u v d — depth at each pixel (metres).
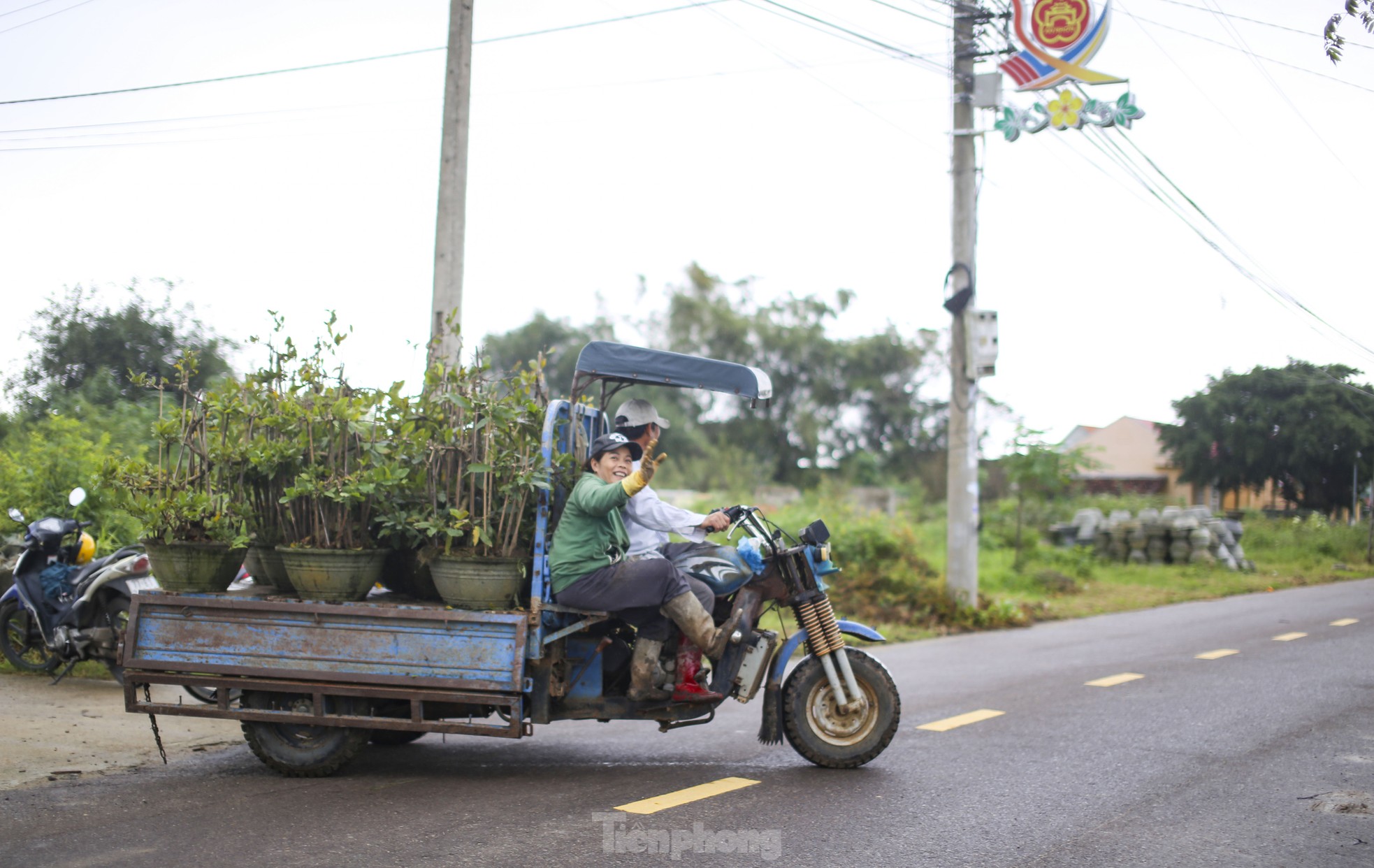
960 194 12.43
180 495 5.41
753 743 6.33
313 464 5.38
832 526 13.91
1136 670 8.85
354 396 5.60
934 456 43.47
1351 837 4.43
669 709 5.51
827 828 4.51
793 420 43.31
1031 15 12.14
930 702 7.46
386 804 4.88
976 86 12.33
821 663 5.59
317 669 5.24
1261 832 4.48
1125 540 20.42
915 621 12.02
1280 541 22.33
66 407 11.40
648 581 5.29
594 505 5.14
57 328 12.05
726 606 5.72
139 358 12.11
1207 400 22.58
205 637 5.36
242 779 5.36
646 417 5.76
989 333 12.33
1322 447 21.30
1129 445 41.47
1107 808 4.83
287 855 4.13
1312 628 11.66
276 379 5.69
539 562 5.25
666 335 44.94
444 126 8.87
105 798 4.95
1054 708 7.20
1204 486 24.38
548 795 5.04
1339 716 6.84
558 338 43.69
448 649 5.16
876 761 5.73
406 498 5.43
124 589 7.26
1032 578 15.93
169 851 4.16
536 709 5.30
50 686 7.54
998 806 4.85
